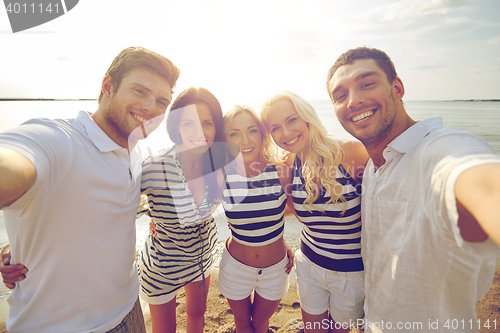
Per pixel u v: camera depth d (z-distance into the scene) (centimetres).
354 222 137
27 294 90
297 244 302
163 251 140
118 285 105
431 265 87
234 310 167
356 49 102
